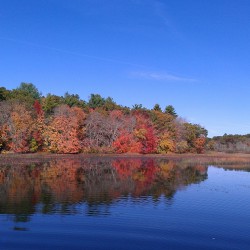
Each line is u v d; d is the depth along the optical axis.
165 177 54.19
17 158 80.81
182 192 40.28
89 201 34.09
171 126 124.06
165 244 22.41
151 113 130.12
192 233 24.61
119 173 58.38
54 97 124.38
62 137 98.06
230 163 83.25
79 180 48.56
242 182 49.50
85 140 104.31
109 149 106.62
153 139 114.75
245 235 24.34
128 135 111.12
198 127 131.38
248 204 33.84
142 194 38.47
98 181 47.94
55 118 99.38
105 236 23.61
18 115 91.56
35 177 50.62
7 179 48.06
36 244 21.92
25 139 92.31
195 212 30.34
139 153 111.75
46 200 34.25
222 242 22.91
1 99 110.31
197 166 74.69
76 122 100.94
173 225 26.39
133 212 29.92
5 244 21.83
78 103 130.62
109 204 32.88
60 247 21.52
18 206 31.45
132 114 125.56
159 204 33.28
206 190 41.88
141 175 56.12
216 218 28.56
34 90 144.00
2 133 88.56
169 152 120.12
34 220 26.98
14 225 25.62
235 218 28.61
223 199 36.12
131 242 22.61
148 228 25.52
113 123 109.81
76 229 24.92
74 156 93.12
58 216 28.23
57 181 47.09
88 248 21.47
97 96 146.25
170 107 155.38
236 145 165.75
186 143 124.38
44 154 93.44
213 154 122.75
